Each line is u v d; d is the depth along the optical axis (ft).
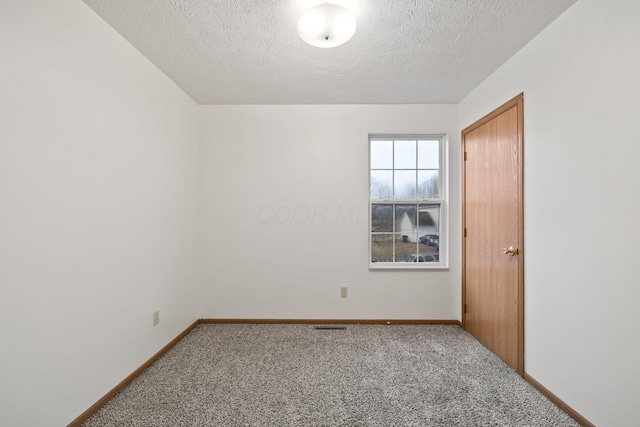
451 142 9.81
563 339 5.41
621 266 4.34
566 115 5.32
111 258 5.85
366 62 7.18
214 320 9.99
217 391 6.05
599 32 4.66
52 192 4.57
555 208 5.59
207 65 7.36
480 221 8.38
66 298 4.82
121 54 6.12
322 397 5.85
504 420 5.19
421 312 9.89
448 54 6.81
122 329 6.17
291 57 6.97
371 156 10.27
